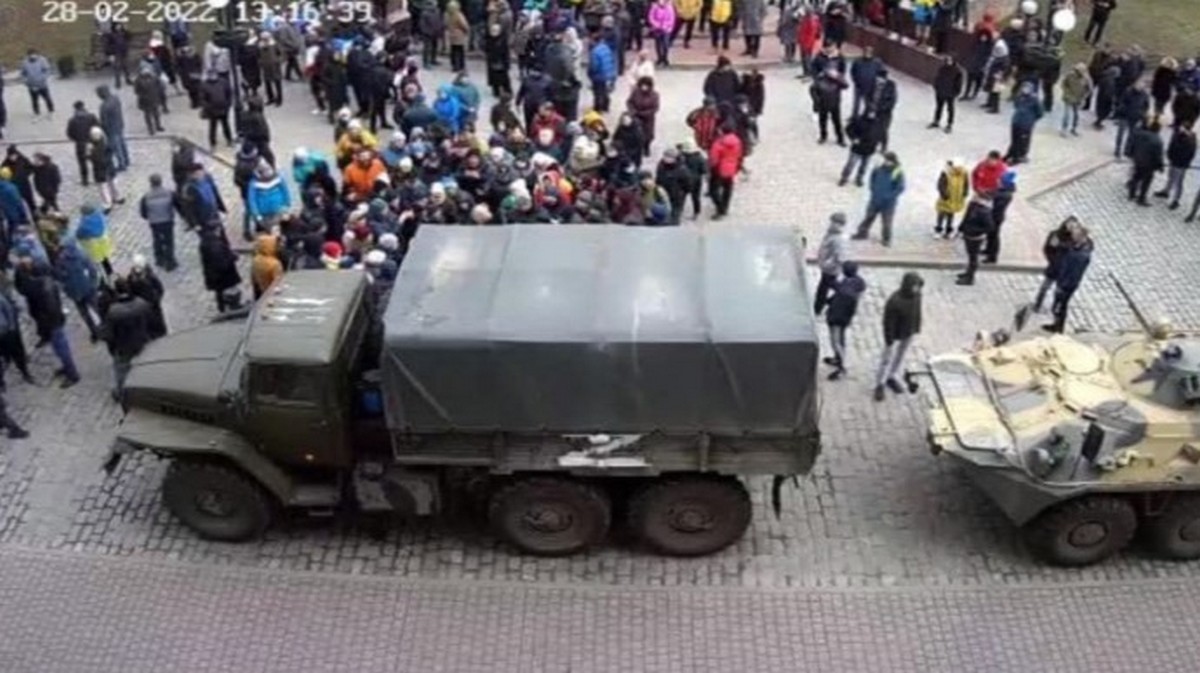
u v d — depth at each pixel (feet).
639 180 71.61
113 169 82.69
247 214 75.82
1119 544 52.47
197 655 49.19
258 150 77.82
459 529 55.26
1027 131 84.89
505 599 51.75
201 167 73.77
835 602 51.65
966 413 53.78
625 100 95.35
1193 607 51.42
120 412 62.39
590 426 50.08
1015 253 75.31
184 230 77.87
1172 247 77.05
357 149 73.97
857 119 80.74
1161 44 107.65
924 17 101.24
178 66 95.91
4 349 62.80
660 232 55.36
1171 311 70.33
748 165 85.61
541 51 90.84
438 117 82.12
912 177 84.43
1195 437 51.52
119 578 52.65
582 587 52.31
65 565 53.26
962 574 53.01
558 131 78.07
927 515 55.98
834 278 64.85
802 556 53.83
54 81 101.50
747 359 48.52
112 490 57.36
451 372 49.08
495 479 52.49
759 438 50.21
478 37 101.65
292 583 52.49
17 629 50.21
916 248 75.87
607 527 52.95
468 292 51.24
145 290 61.41
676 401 49.39
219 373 52.90
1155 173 81.51
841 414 61.98
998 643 49.85
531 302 50.44
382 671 48.60
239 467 52.37
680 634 50.21
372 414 52.39
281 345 50.19
